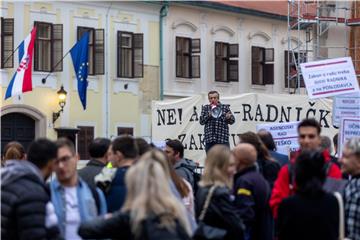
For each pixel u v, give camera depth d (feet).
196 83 143.13
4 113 114.73
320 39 128.67
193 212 34.35
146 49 135.74
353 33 127.75
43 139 27.14
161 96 137.39
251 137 38.88
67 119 123.95
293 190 30.27
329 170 34.06
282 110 84.02
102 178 31.58
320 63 53.26
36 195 24.50
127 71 132.98
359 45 126.93
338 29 128.47
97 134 127.95
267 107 84.28
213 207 30.96
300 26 132.87
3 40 116.06
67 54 124.16
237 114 84.02
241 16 150.00
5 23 116.16
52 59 122.01
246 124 84.07
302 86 150.92
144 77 135.23
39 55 120.88
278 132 56.95
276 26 156.46
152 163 23.80
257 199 34.83
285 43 157.89
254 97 84.17
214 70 146.00
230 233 31.04
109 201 31.37
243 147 35.17
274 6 156.35
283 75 157.38
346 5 128.57
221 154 31.60
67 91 123.95
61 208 27.91
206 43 144.56
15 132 117.50
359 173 30.58
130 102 132.98
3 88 114.83
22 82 97.96
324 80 53.06
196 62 142.00
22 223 24.14
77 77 117.80
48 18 122.01
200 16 143.64
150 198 23.24
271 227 35.65
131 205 23.86
